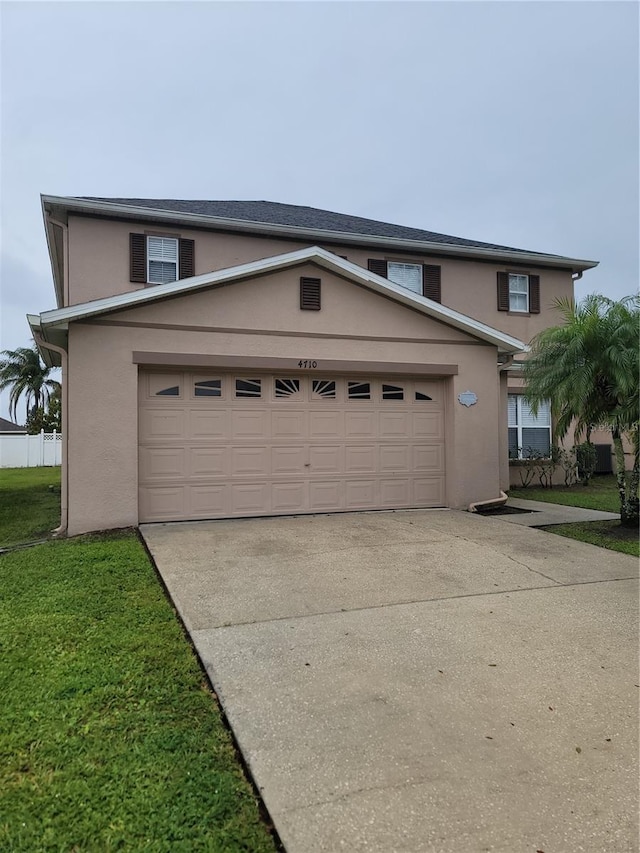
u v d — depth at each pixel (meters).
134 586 5.21
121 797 2.33
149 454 8.26
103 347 7.87
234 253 12.61
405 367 9.56
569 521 8.73
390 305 9.51
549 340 8.29
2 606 4.68
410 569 5.96
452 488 9.88
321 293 9.08
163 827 2.17
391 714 3.09
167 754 2.65
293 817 2.26
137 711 3.03
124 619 4.39
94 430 7.80
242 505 8.73
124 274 11.77
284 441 9.00
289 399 9.05
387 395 9.70
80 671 3.47
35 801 2.30
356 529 7.93
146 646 3.88
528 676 3.57
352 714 3.08
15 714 2.96
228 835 2.15
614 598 5.12
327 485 9.26
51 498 12.60
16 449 26.00
